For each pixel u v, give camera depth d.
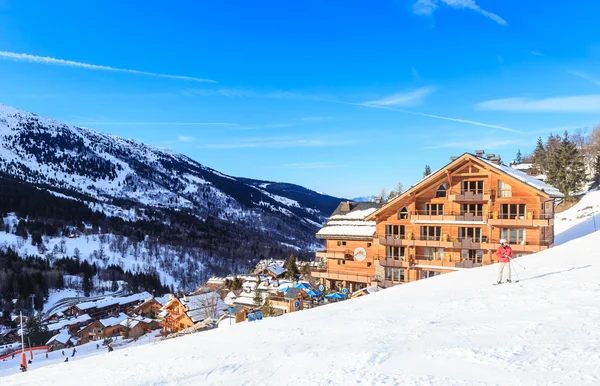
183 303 65.50
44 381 12.30
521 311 11.52
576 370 6.43
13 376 14.70
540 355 7.37
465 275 21.89
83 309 113.38
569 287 14.16
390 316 13.37
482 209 44.09
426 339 9.63
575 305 11.32
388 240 47.91
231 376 8.91
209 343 13.52
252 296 62.44
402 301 16.48
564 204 83.19
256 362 9.75
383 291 21.42
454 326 10.62
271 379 8.25
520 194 42.03
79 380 11.48
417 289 19.78
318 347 10.28
